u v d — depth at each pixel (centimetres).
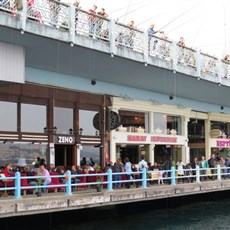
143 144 2711
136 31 2041
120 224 1898
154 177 2217
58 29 1720
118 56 1955
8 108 2034
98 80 2438
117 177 2002
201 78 2431
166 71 2266
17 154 2050
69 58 2005
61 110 2258
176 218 2102
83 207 1692
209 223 1989
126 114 2609
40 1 1662
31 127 2117
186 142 3014
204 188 2286
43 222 1738
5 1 1560
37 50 1869
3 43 1712
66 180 1705
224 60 2636
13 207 1477
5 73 1706
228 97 3111
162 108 2825
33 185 1725
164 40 2194
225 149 3503
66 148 2300
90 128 2388
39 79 2164
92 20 1850
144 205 2164
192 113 3119
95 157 2408
